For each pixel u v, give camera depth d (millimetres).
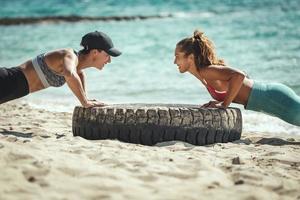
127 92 12438
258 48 21578
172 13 49281
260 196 3982
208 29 31938
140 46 24594
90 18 44438
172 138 6312
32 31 36656
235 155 5637
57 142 5941
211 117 6398
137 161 4934
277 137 7434
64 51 6578
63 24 41688
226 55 19844
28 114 9227
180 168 4754
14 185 3930
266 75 14391
